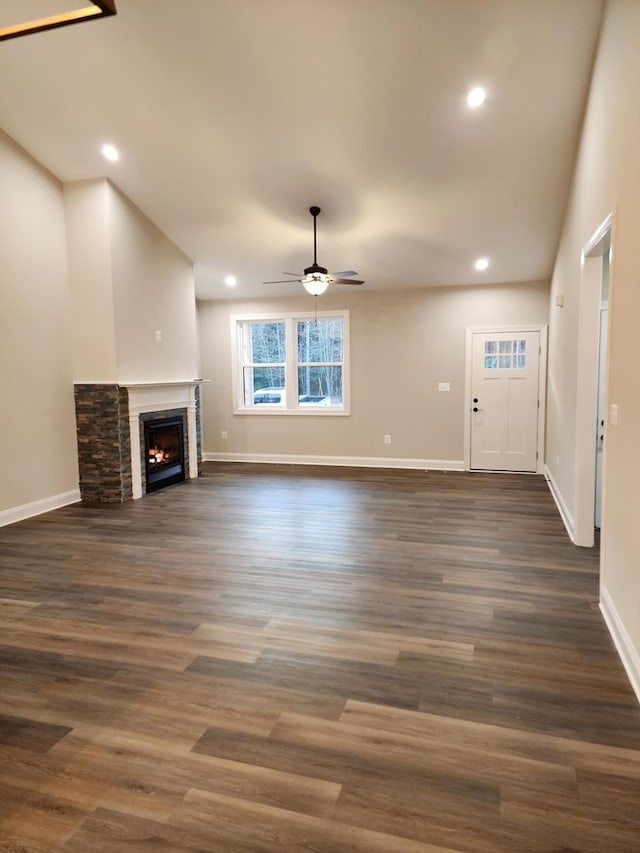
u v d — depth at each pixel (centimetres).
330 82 393
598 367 397
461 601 312
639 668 222
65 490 550
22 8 358
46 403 525
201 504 550
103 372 547
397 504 541
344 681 233
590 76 365
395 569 362
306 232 599
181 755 189
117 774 180
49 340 527
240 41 366
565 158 450
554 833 155
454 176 485
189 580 348
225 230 605
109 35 373
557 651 256
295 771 180
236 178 512
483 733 198
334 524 471
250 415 815
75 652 261
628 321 251
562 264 541
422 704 216
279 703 218
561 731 199
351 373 766
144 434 592
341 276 578
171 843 153
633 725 202
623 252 263
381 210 544
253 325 819
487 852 149
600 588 304
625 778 175
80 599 321
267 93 408
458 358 724
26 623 292
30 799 170
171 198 552
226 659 252
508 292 701
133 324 569
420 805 165
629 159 254
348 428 777
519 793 169
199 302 820
